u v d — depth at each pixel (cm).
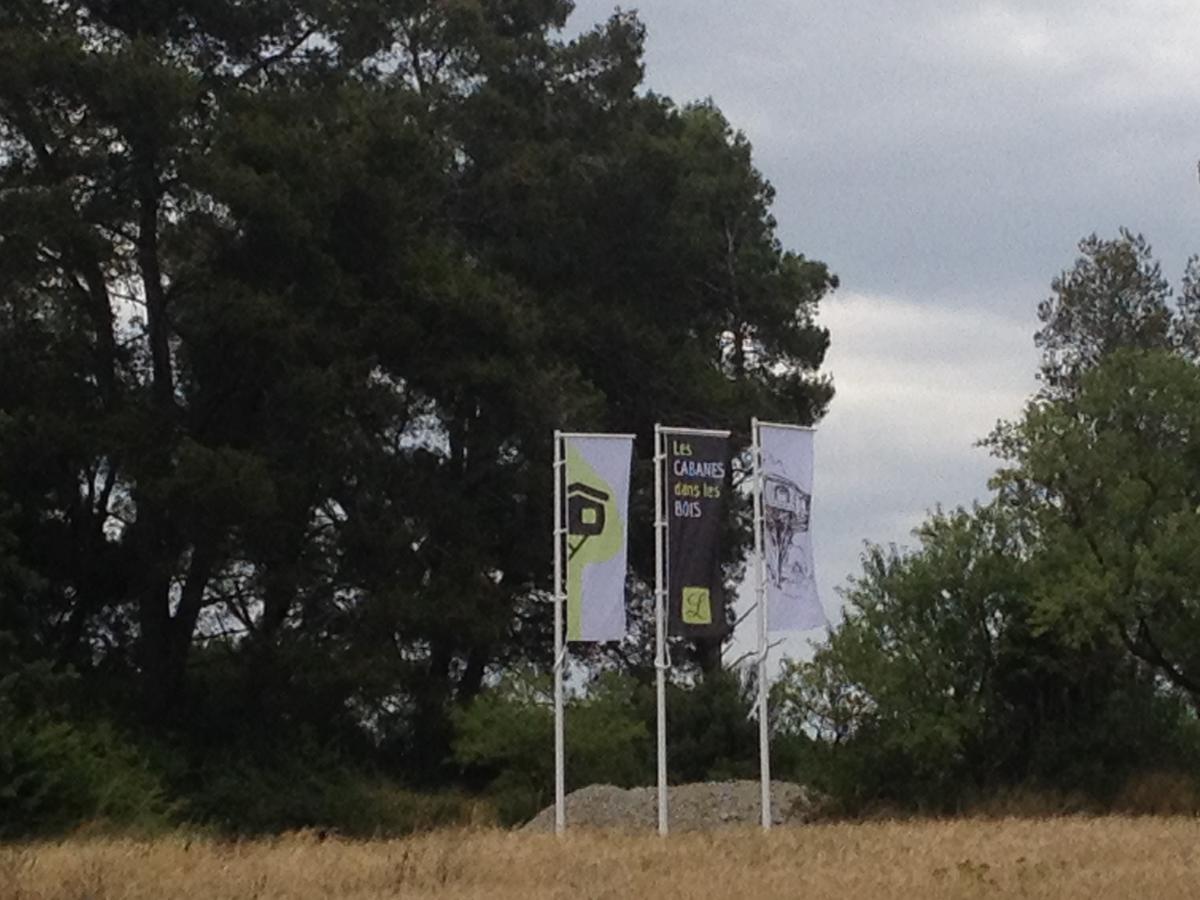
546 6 6328
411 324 5056
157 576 4909
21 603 4644
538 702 4884
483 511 5538
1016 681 3959
